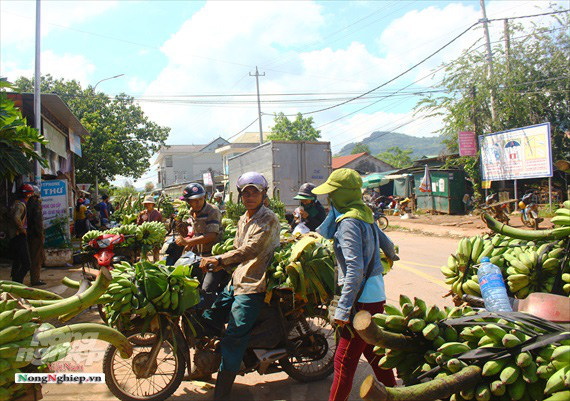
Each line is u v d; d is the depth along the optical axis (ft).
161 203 57.06
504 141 70.79
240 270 13.43
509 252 13.85
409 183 104.68
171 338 12.94
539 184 78.48
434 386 7.35
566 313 9.09
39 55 41.37
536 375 7.59
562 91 72.74
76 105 98.48
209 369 13.74
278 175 51.31
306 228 19.86
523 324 8.51
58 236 39.47
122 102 103.50
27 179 40.27
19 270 27.02
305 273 13.64
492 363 7.78
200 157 232.94
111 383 12.74
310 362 15.02
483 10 74.54
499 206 36.73
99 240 18.37
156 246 25.71
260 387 14.42
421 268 33.53
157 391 13.65
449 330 8.97
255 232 13.10
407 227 67.46
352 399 13.34
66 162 64.49
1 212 36.27
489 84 75.20
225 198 69.51
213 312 14.23
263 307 13.82
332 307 11.05
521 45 76.13
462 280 13.88
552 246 13.00
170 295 12.73
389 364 9.33
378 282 10.82
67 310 8.62
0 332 7.64
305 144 52.54
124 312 12.26
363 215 10.64
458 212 86.12
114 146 97.19
